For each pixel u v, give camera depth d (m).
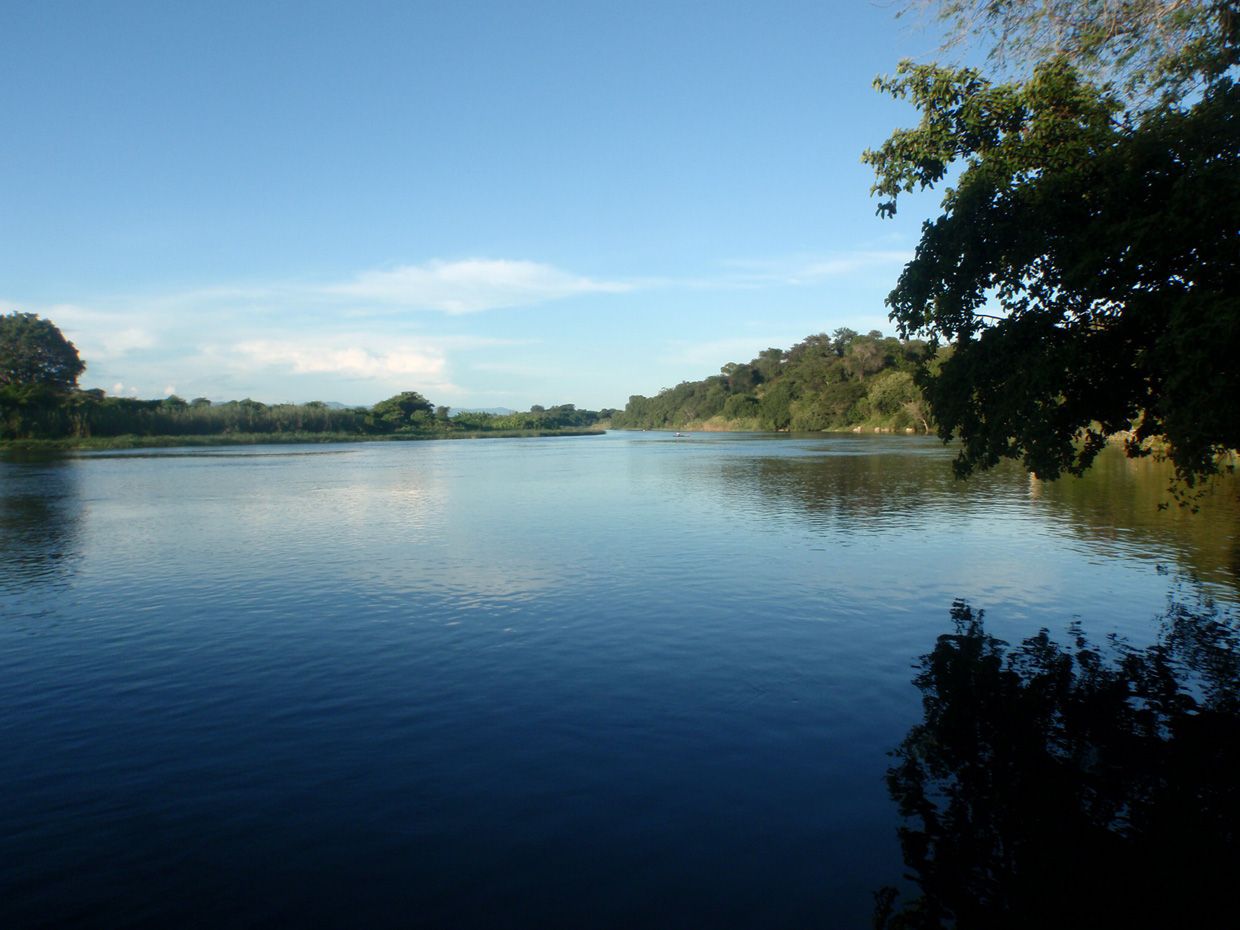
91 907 5.64
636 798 7.14
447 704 9.51
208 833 6.63
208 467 52.84
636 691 9.88
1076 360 10.90
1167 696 9.55
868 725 8.77
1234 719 8.83
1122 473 37.81
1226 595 14.33
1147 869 6.00
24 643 12.11
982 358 12.05
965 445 12.91
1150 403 11.71
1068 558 17.75
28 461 59.53
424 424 137.62
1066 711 9.12
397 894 5.77
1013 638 11.95
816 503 28.75
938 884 5.80
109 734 8.69
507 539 21.48
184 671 10.78
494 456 68.06
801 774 7.60
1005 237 11.60
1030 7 12.35
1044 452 11.34
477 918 5.48
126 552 20.02
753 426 151.25
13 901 5.72
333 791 7.33
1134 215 9.95
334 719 9.06
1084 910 5.54
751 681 10.20
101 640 12.25
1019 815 6.79
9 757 8.13
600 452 73.75
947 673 10.43
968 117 12.20
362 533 22.91
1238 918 5.43
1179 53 11.22
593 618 13.27
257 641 12.16
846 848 6.31
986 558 17.89
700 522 24.25
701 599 14.45
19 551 20.25
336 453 73.94
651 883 5.86
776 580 15.89
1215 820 6.70
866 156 13.19
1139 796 7.14
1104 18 11.73
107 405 92.88
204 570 17.64
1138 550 18.58
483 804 7.06
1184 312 8.74
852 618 13.11
